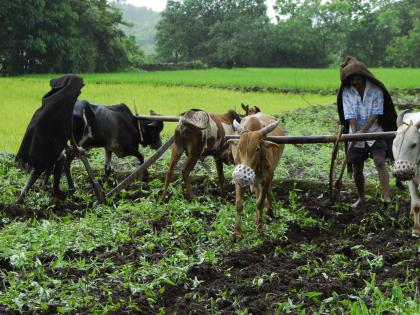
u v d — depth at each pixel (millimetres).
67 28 51594
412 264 6910
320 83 31672
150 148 12531
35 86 28797
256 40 70750
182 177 10375
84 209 9336
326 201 9750
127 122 10977
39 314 5879
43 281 6516
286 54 72000
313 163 11492
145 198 9984
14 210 8961
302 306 5945
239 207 7848
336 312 5801
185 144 9383
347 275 6668
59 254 7137
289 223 8594
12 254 7090
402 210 9117
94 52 54469
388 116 8891
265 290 6359
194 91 27281
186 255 7297
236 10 78188
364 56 78312
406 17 88562
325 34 75250
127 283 6445
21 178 10828
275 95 26266
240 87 29781
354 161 8914
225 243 7762
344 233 8344
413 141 7453
